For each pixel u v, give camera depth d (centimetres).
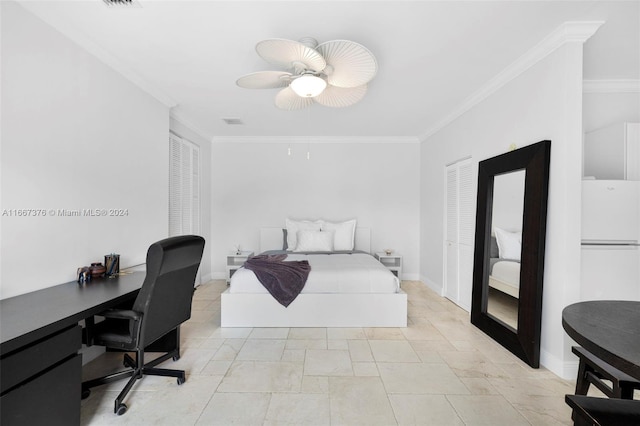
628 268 212
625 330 110
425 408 175
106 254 241
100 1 175
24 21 175
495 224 279
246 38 215
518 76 252
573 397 105
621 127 253
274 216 509
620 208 212
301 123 427
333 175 505
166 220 326
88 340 179
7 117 168
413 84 292
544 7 180
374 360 232
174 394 188
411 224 506
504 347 253
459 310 352
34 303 161
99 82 233
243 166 506
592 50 227
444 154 405
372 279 301
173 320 199
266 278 297
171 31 206
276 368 219
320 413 170
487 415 169
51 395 133
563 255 204
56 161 197
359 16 189
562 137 206
